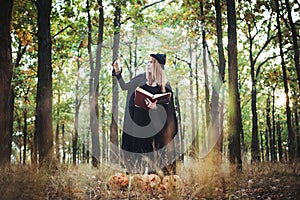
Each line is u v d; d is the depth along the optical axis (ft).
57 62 80.02
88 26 68.64
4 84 35.32
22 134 108.47
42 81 44.98
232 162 37.29
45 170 28.12
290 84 78.74
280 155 122.93
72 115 94.27
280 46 63.77
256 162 42.52
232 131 38.63
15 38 74.28
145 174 25.88
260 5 67.31
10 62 36.04
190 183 24.63
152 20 69.26
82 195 23.49
